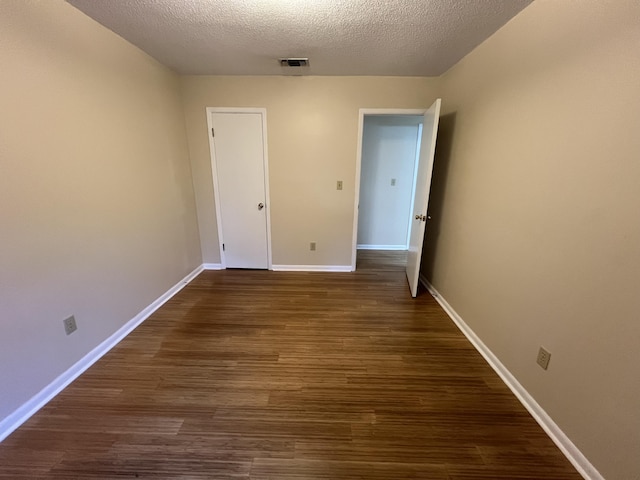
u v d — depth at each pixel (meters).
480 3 1.66
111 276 2.15
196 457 1.33
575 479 1.27
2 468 1.28
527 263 1.67
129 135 2.32
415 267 2.99
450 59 2.57
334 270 3.79
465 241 2.43
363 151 4.38
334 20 1.90
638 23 1.06
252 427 1.49
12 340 1.47
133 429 1.47
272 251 3.74
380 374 1.90
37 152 1.56
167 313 2.65
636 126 1.07
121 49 2.19
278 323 2.50
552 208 1.48
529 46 1.66
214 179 3.48
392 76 3.09
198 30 2.06
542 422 1.53
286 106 3.22
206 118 3.26
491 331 2.03
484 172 2.15
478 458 1.35
